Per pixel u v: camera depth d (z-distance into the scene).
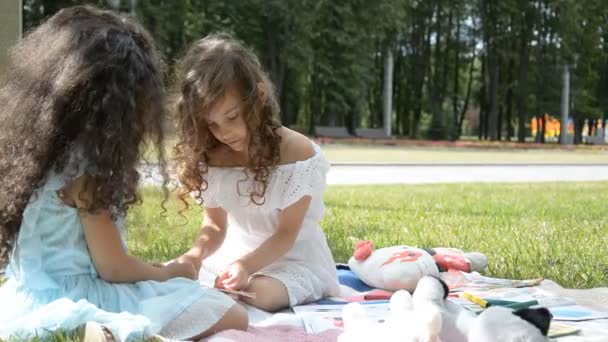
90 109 2.39
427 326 2.32
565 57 37.50
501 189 11.02
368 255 3.94
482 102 41.94
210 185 3.42
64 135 2.42
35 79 2.45
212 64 2.98
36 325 2.44
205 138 3.19
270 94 3.18
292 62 29.33
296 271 3.41
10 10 4.95
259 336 2.70
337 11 30.25
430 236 5.67
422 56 38.31
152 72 2.54
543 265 4.55
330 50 31.61
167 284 2.73
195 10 28.25
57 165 2.45
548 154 27.73
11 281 2.68
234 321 2.73
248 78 3.03
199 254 3.40
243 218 3.47
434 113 38.78
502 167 18.53
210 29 28.66
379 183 12.21
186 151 3.19
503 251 5.04
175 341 2.43
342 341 2.52
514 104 45.97
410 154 23.42
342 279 4.01
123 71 2.44
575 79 40.03
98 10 2.65
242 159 3.38
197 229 5.57
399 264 3.74
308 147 3.39
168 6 26.00
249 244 3.56
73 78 2.38
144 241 5.03
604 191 10.92
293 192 3.30
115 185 2.42
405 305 2.48
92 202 2.46
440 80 39.22
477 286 3.72
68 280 2.61
